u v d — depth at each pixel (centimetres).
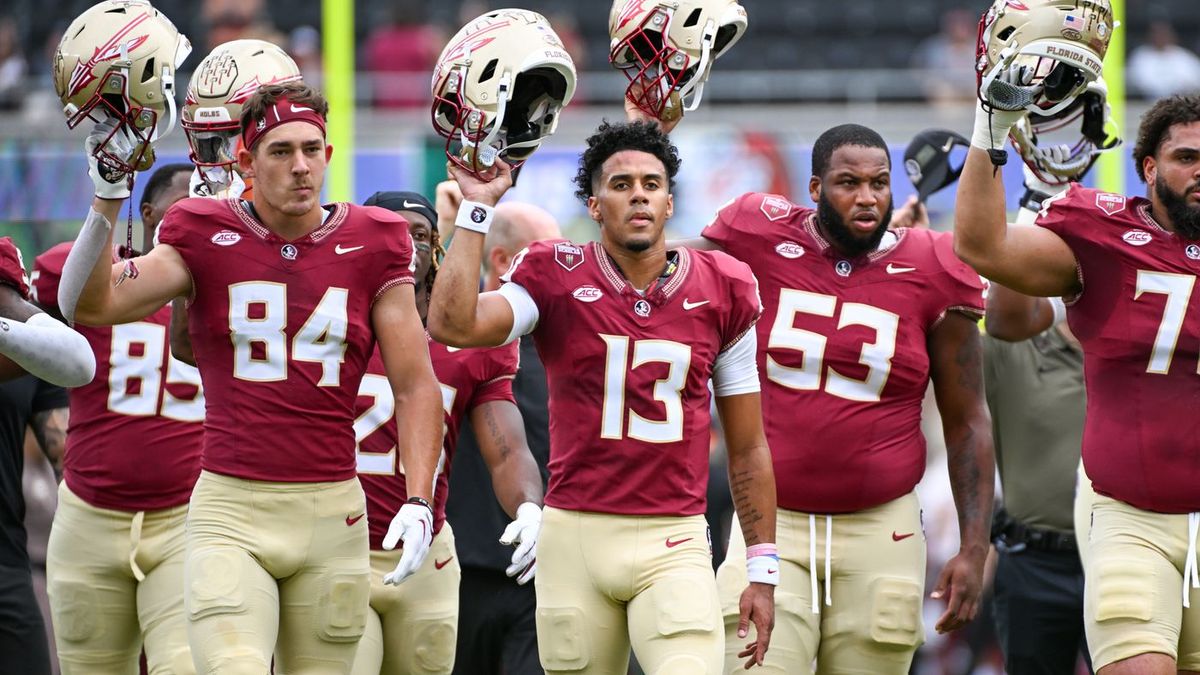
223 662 1667
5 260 1777
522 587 2239
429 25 5238
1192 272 1812
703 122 4394
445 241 2295
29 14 5209
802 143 3928
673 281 1795
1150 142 1842
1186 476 1819
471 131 1723
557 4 5731
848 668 1958
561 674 1781
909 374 1966
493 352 2058
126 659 2092
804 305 1975
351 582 1772
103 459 2036
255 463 1728
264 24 5325
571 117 4500
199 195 1961
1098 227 1831
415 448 1741
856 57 5656
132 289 1700
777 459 1958
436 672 2008
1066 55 1705
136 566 2033
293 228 1752
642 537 1762
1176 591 1827
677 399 1778
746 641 1934
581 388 1780
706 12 1939
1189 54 5338
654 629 1730
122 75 1694
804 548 1956
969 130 4362
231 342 1738
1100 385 1867
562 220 3891
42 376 1714
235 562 1706
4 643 2052
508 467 2042
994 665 3291
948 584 1978
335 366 1752
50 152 3966
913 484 1984
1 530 2070
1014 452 2388
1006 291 2058
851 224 1950
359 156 4091
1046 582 2372
